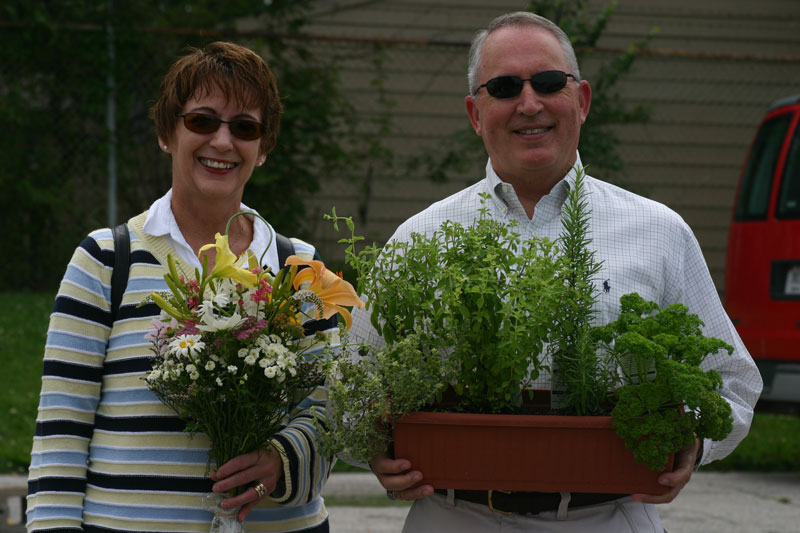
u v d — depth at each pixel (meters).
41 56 9.35
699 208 12.25
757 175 6.70
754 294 6.48
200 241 2.48
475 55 2.67
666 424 2.07
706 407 2.06
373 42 9.78
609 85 9.16
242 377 2.13
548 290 2.16
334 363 2.26
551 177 2.63
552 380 2.28
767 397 6.32
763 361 6.36
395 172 11.28
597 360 2.27
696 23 12.37
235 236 2.55
